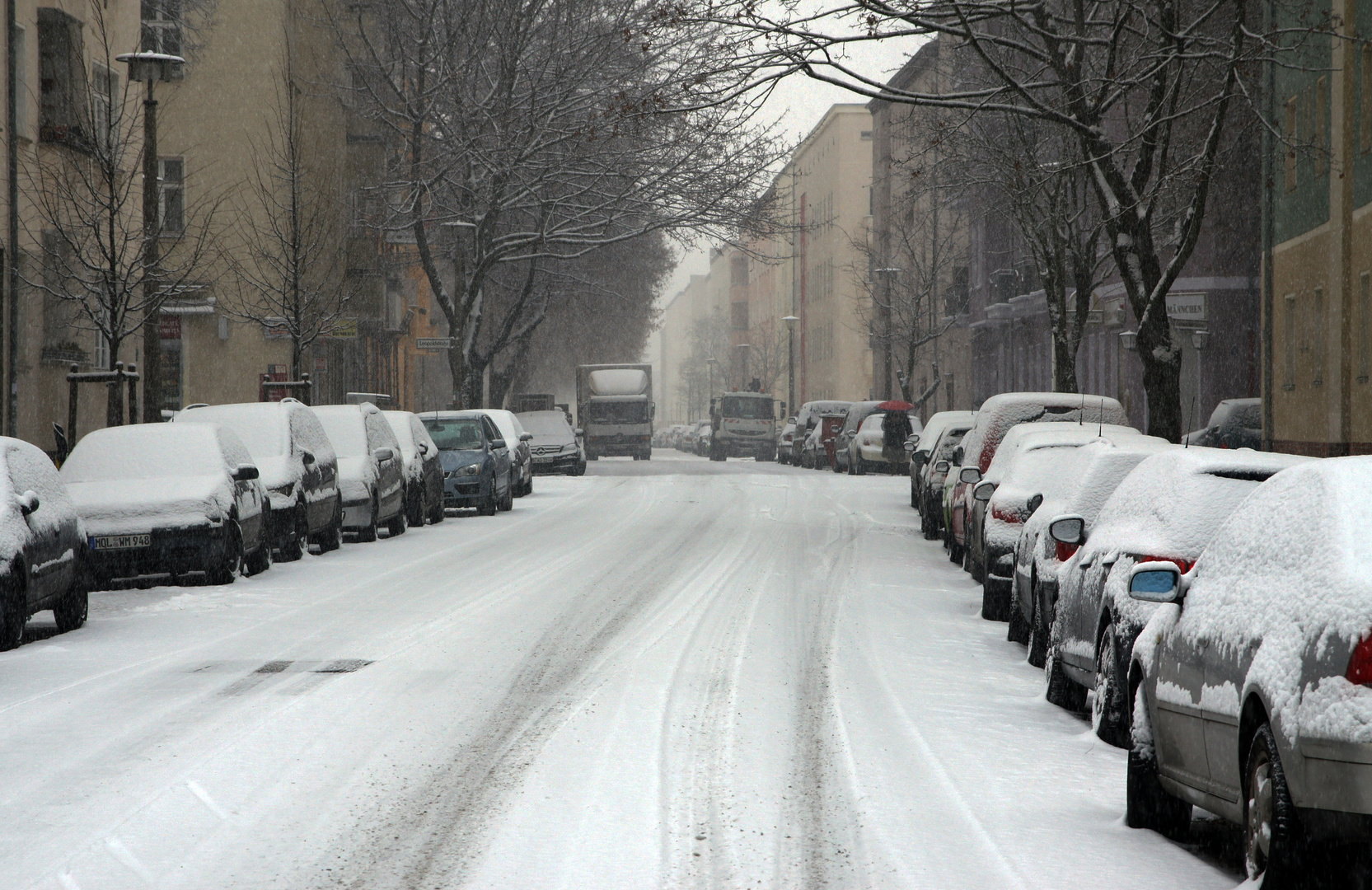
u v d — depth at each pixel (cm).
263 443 2438
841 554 2595
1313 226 3612
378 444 2869
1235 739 707
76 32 3344
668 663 1399
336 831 812
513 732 1079
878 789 920
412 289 7138
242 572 2205
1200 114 3744
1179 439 2741
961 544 2408
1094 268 3881
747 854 771
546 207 5212
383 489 2822
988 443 2330
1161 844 819
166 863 751
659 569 2286
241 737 1060
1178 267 2694
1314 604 657
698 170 5031
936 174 4116
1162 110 2655
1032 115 2517
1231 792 728
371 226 5194
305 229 4553
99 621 1730
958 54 3922
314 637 1570
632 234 5153
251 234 4703
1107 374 5488
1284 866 640
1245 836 702
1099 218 3716
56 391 3356
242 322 4722
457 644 1511
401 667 1372
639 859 759
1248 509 801
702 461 8506
